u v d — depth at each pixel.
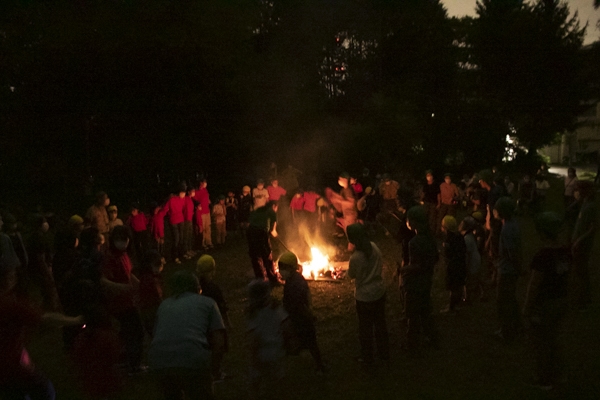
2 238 7.80
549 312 5.64
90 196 23.94
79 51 19.95
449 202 14.09
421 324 7.32
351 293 9.97
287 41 29.14
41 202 22.48
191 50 21.16
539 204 18.47
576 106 36.41
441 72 32.53
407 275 6.92
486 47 36.34
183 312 4.66
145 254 6.64
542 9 35.84
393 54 31.83
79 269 6.36
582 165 48.94
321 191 25.53
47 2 19.70
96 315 5.56
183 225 13.52
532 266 5.65
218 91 23.22
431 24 32.34
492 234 9.68
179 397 4.68
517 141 38.16
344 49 31.09
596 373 6.23
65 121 22.31
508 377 6.25
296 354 6.32
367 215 16.48
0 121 21.94
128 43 20.08
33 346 7.88
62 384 6.52
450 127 33.38
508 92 36.19
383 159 28.80
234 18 22.11
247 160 26.50
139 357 6.55
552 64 35.25
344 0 30.03
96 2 20.02
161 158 23.61
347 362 6.91
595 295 9.20
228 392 6.17
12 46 19.88
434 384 6.16
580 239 8.12
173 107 22.92
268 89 26.16
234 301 9.79
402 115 30.00
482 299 9.19
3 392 4.30
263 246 10.34
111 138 23.28
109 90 21.66
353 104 30.41
